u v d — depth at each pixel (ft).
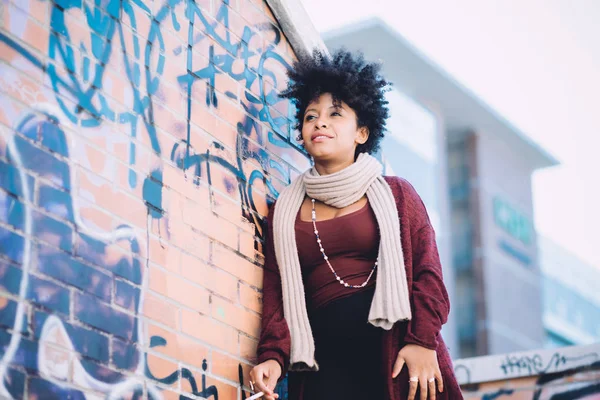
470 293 107.45
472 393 23.94
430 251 12.84
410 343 12.14
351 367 12.62
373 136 13.97
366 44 96.73
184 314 11.58
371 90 13.84
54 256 9.97
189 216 12.05
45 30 10.52
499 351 104.99
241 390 12.28
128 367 10.57
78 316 10.09
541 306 117.39
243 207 13.16
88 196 10.57
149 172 11.54
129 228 11.03
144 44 11.99
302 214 13.24
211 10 13.44
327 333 12.63
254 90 14.03
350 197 12.98
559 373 23.02
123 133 11.28
